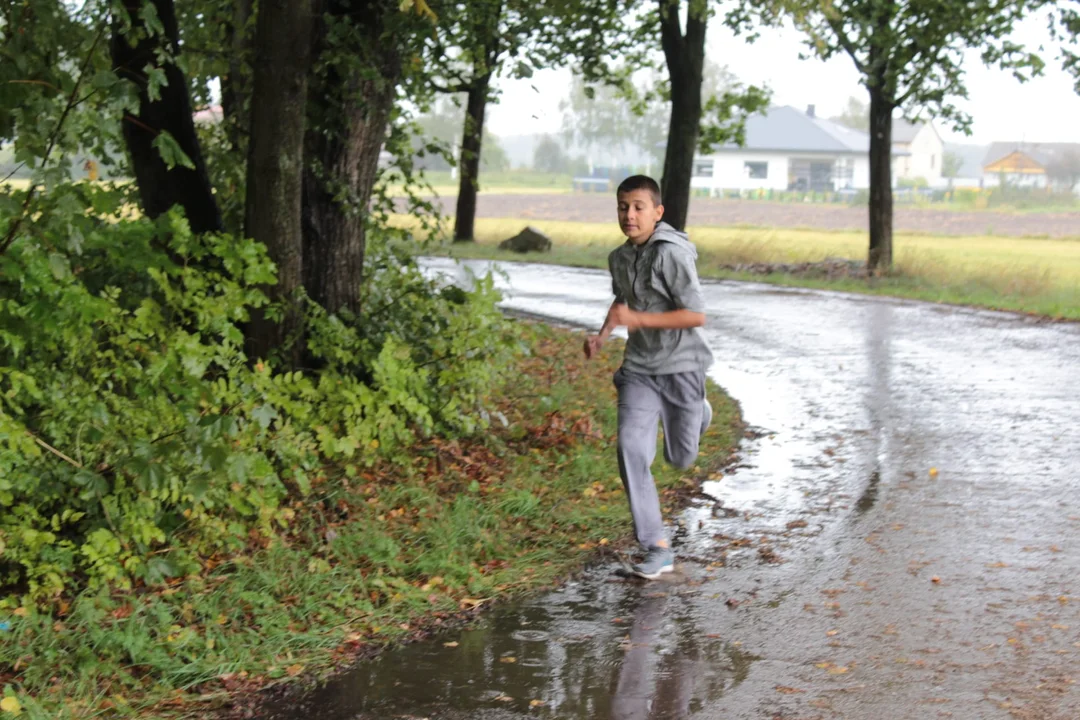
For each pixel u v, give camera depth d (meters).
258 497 6.32
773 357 15.30
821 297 23.64
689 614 5.87
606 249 36.72
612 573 6.57
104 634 5.15
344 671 5.16
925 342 16.73
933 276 26.47
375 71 9.23
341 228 9.97
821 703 4.75
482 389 9.39
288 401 6.84
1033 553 6.75
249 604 5.80
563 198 98.19
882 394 12.45
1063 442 9.87
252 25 9.97
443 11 10.06
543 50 10.70
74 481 5.69
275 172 8.40
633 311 6.46
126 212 9.46
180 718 4.68
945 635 5.49
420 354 9.61
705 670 5.13
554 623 5.77
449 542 6.79
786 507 7.92
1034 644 5.35
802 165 118.25
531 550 6.94
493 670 5.16
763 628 5.65
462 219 37.16
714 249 33.50
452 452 8.68
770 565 6.66
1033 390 12.62
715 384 12.95
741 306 21.88
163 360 6.32
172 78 8.89
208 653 5.21
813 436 10.29
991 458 9.30
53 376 6.06
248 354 8.61
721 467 9.10
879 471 8.93
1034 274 25.39
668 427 6.73
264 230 8.49
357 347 9.20
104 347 6.90
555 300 22.31
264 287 8.54
